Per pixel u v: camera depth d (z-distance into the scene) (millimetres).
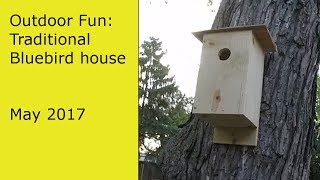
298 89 1771
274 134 1677
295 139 1695
